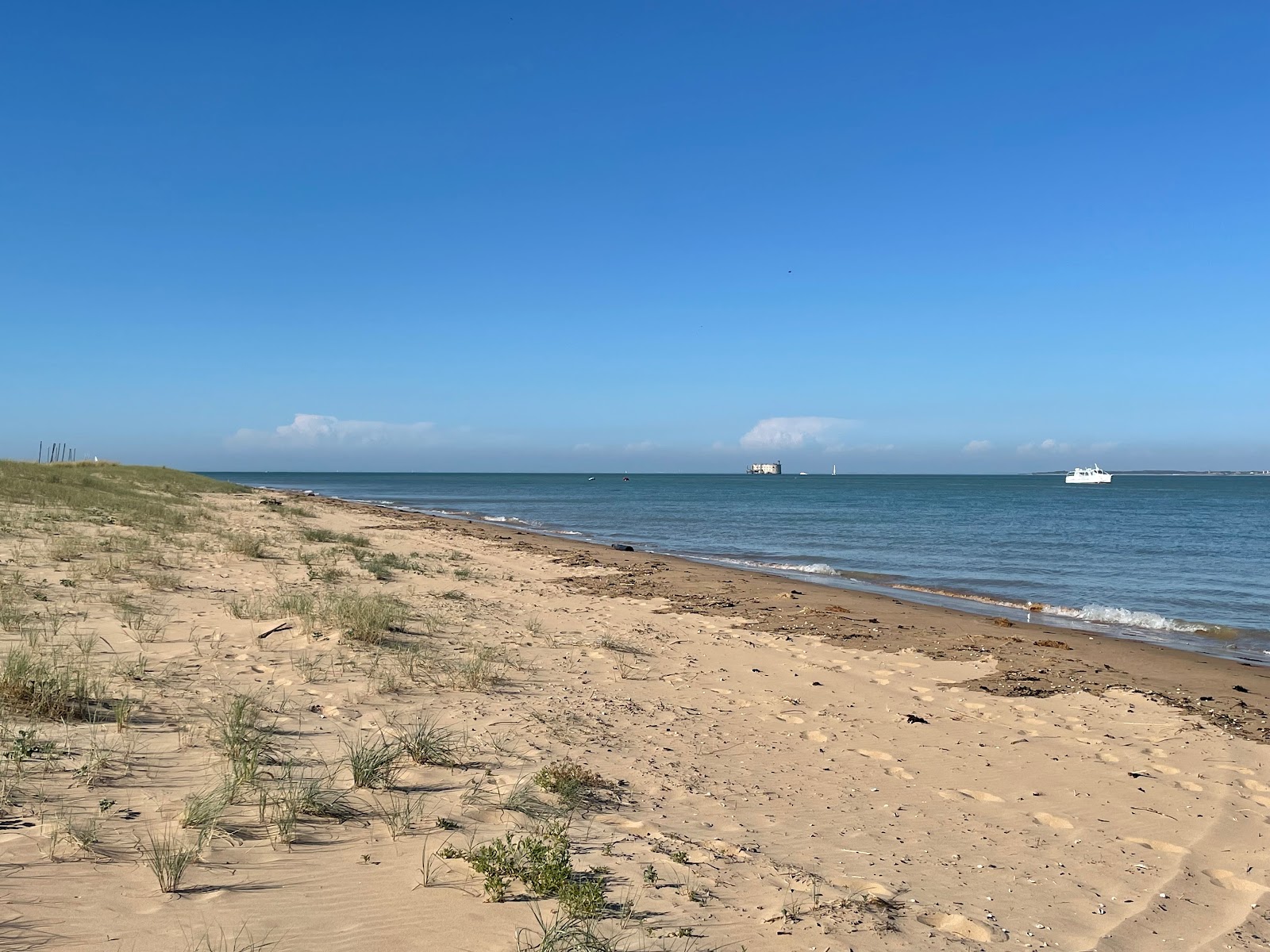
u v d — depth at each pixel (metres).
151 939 3.06
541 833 4.63
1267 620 17.14
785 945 3.58
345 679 7.86
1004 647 12.60
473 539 28.81
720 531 41.69
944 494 107.25
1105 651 12.80
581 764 6.17
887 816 5.63
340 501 59.31
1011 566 26.02
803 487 151.00
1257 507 70.75
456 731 6.62
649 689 8.88
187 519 23.33
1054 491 122.56
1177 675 11.25
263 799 4.43
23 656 6.60
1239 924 4.26
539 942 3.34
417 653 9.27
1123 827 5.64
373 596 12.55
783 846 4.90
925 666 11.16
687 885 4.12
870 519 52.56
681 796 5.73
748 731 7.61
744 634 12.88
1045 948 3.83
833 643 12.43
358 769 5.19
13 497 22.73
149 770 4.93
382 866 3.97
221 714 6.27
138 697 6.48
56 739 5.23
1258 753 7.62
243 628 9.70
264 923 3.28
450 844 4.35
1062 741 7.79
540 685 8.56
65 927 3.07
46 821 4.01
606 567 21.86
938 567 25.67
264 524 26.16
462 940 3.31
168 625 9.51
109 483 35.16
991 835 5.39
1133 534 39.28
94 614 9.59
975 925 3.96
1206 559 28.14
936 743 7.56
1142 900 4.47
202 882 3.59
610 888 4.00
